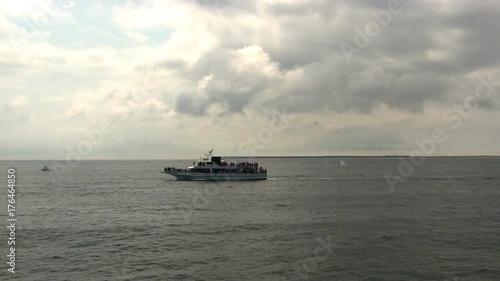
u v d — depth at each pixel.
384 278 42.44
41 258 49.94
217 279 42.38
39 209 93.62
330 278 42.56
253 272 44.50
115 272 44.56
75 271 44.94
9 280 42.16
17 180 196.50
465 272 43.97
